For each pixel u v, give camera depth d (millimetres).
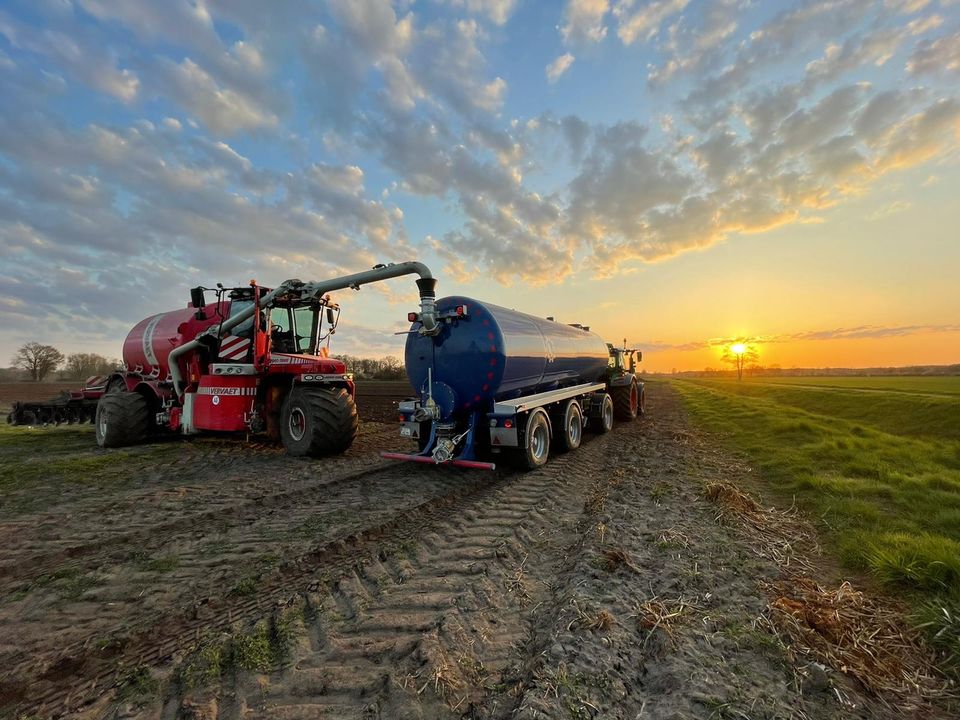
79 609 3062
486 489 6254
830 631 2609
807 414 14031
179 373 8867
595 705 2076
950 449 8008
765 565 3496
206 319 9016
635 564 3518
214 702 2178
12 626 2854
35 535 4367
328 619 2898
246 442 9594
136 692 2262
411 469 7285
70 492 5809
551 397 8250
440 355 7125
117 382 10789
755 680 2215
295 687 2275
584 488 6176
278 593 3283
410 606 3062
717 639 2529
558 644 2516
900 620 2762
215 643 2643
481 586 3332
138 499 5480
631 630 2676
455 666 2412
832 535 4137
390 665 2430
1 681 2336
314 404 7805
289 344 9602
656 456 8203
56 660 2510
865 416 19641
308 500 5578
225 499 5566
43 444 9609
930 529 4109
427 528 4625
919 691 2188
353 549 4094
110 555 3924
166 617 2959
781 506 5098
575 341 10031
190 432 8578
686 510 4867
